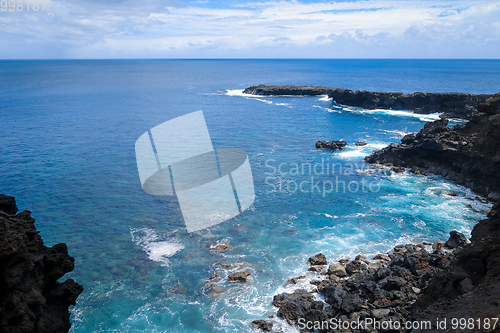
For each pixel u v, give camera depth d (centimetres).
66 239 3316
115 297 2570
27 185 4566
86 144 6525
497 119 4234
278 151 6306
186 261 2997
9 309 1495
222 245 3209
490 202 4128
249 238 3366
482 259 1895
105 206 3988
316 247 3225
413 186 4644
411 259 2720
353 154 6134
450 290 1936
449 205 4075
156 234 3412
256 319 2336
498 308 1467
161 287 2680
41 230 3466
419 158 5303
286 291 2620
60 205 4006
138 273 2841
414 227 3581
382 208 4019
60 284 1895
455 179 4750
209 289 2655
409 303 2264
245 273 2792
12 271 1524
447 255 2719
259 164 5531
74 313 2408
